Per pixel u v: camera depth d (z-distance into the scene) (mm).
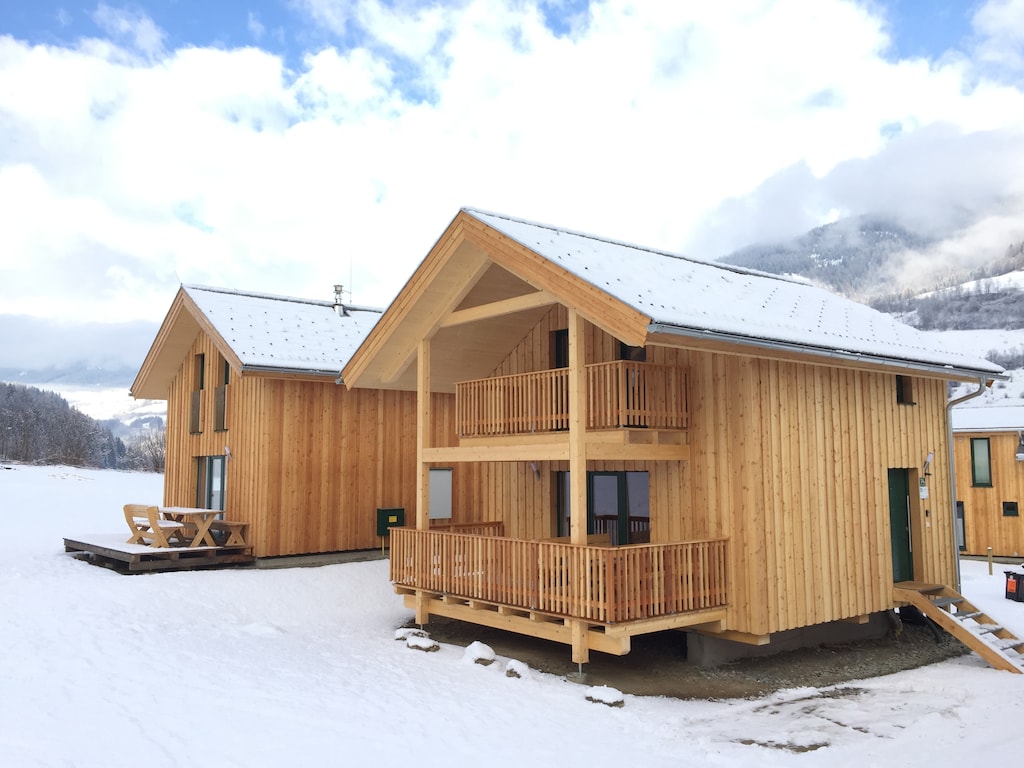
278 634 12148
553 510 13758
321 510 17266
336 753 7082
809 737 8164
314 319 19688
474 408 12852
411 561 12875
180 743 7156
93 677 9164
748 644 11516
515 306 11359
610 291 9633
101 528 23984
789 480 11234
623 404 10656
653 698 9547
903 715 9031
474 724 8117
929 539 13789
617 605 9656
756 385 10906
